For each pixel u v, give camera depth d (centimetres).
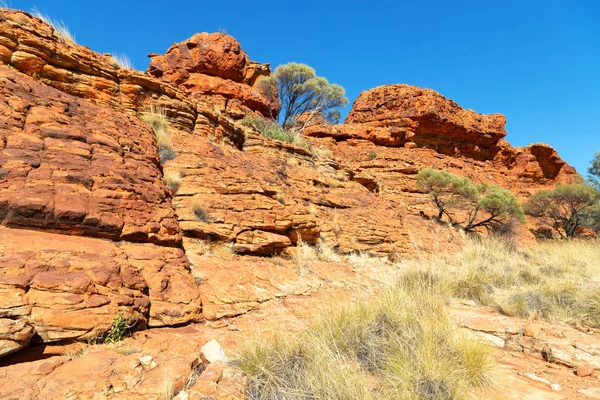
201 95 2034
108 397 243
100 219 445
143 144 704
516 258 838
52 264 340
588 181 3097
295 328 376
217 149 974
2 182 396
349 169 1683
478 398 280
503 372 344
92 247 408
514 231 2191
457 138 3572
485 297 583
